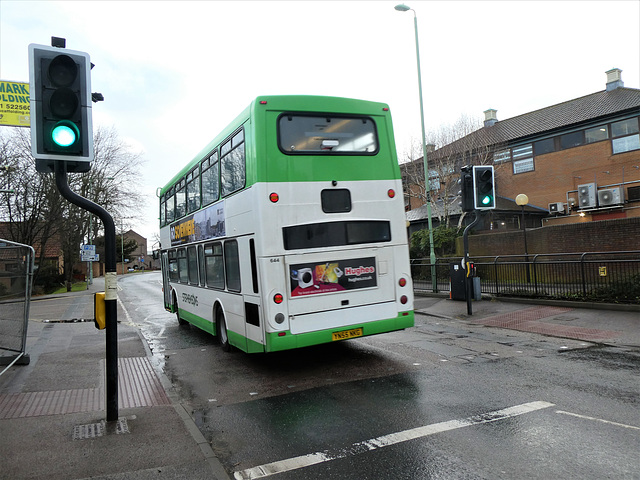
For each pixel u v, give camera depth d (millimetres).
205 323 10070
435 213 25688
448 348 8508
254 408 5789
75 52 4918
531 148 28609
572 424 4691
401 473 3861
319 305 7012
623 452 4020
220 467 4012
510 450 4172
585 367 6840
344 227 7238
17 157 29719
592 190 23953
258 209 6754
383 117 7738
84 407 5648
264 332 6766
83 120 4883
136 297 26797
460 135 27219
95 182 37000
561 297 12383
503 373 6707
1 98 12680
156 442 4539
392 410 5395
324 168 7168
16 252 8000
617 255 14727
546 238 17188
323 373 7258
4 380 6902
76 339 10742
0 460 4152
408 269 7723
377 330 7406
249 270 7199
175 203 12844
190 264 11266
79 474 3893
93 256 41875
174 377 7512
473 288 14203
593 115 25391
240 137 7469
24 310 7883
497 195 29984
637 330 9031
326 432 4855
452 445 4344
